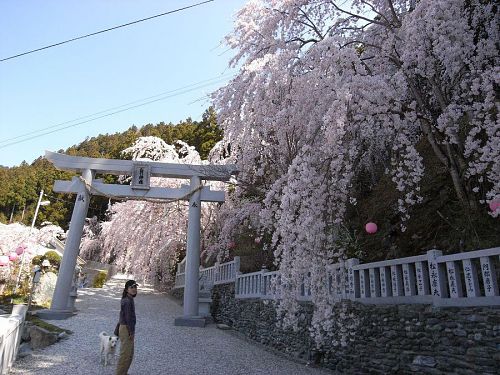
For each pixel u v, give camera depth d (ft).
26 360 20.20
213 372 19.98
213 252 47.16
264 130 28.27
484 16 19.43
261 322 31.14
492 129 15.28
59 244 77.46
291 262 17.74
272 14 29.84
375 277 19.48
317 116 20.71
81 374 18.08
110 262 98.12
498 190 15.21
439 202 23.84
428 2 18.22
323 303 16.85
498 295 13.48
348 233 27.09
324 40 20.99
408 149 19.21
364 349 19.19
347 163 18.81
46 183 140.56
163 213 53.01
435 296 15.80
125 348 16.71
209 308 43.75
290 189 17.48
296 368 21.86
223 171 39.96
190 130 104.12
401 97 19.03
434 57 18.90
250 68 27.04
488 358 13.24
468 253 14.69
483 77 15.99
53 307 34.99
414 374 16.06
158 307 47.60
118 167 41.01
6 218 134.92
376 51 25.76
